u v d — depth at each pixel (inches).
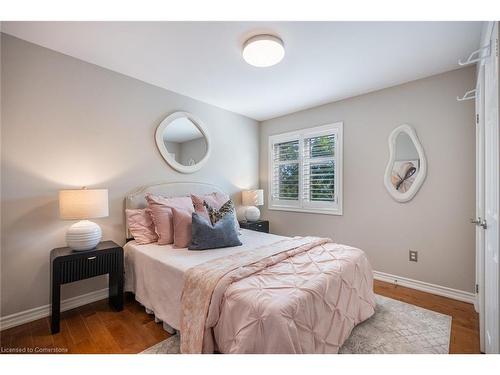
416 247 108.3
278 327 47.0
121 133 104.3
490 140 60.2
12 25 72.5
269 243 99.1
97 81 97.0
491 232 57.8
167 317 72.4
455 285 98.3
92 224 85.1
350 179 129.6
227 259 73.4
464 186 96.8
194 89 120.3
